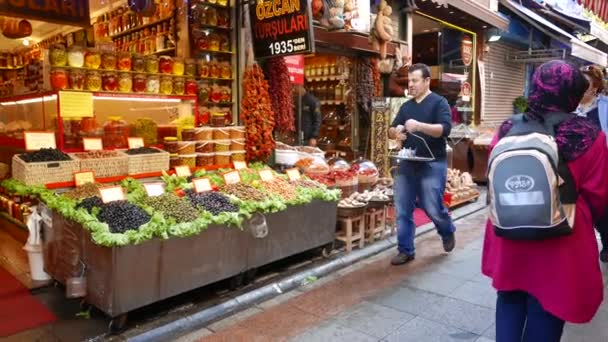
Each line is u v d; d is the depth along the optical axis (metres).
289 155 5.60
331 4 5.97
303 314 3.68
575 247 2.10
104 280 3.21
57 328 3.29
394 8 7.91
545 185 1.99
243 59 5.64
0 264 4.46
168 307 3.66
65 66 4.32
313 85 7.62
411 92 4.56
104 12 7.03
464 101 9.96
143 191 3.99
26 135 4.17
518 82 12.80
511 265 2.24
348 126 7.50
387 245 5.40
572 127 2.08
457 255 5.10
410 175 4.71
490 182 2.15
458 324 3.45
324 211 4.73
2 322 3.36
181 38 5.55
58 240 3.70
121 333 3.25
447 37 9.83
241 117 5.47
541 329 2.22
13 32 6.35
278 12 4.93
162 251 3.38
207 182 4.25
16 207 5.24
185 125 5.16
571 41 10.91
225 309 3.69
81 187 3.88
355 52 7.19
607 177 2.08
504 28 9.88
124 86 4.70
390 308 3.74
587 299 2.10
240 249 3.95
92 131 4.50
